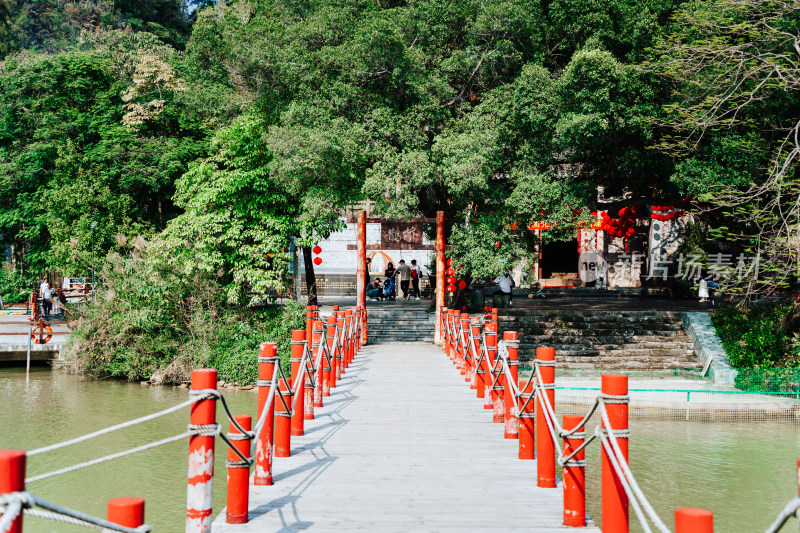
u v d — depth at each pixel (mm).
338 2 21047
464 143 17516
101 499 11188
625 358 21406
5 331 25391
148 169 28281
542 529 5613
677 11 18391
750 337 20531
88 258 26250
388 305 28078
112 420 16359
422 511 6074
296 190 20109
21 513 2791
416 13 20266
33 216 31922
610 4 19656
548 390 6840
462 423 10031
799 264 15820
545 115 17906
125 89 31688
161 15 53062
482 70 19734
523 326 22906
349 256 35875
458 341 15969
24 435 14875
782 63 16266
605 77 17641
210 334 21500
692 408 16406
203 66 23438
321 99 19438
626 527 4891
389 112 19094
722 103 16953
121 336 21750
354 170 19906
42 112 31672
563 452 5770
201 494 4785
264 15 23250
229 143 21719
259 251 21453
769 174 16531
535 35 19766
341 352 15000
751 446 14000
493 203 19859
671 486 11391
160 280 21859
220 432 4969
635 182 22578
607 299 31656
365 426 9812
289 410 8031
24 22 52812
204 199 21125
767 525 9625
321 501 6348
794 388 17641
